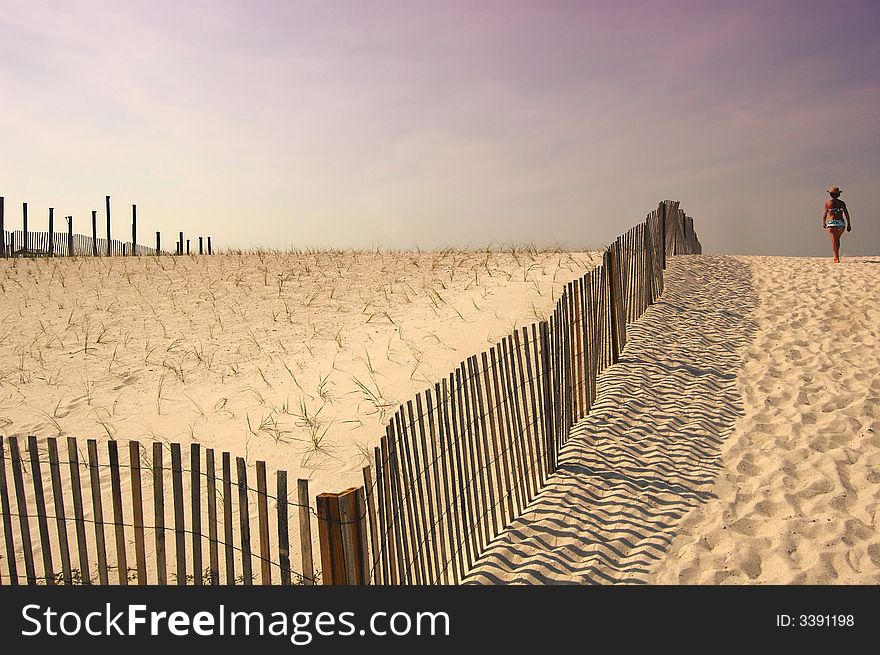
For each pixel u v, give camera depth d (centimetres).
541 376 596
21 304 1241
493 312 1038
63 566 408
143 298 1267
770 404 750
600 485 573
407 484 404
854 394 764
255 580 494
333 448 689
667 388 796
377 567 365
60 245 2570
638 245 1062
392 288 1262
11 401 841
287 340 1028
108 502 617
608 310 856
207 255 1700
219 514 593
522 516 526
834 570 450
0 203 2136
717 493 557
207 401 830
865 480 568
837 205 1520
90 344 1039
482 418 502
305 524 345
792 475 583
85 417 796
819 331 1016
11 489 639
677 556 471
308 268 1464
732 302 1198
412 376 839
